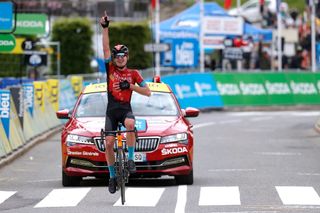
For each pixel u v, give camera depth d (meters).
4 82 73.50
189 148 34.03
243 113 87.31
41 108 62.50
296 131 65.38
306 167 41.16
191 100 87.56
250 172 38.97
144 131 33.53
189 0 145.12
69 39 100.50
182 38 99.56
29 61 77.56
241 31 102.75
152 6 95.75
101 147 33.53
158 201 30.00
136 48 101.06
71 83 77.81
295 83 95.62
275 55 108.50
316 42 106.69
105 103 36.03
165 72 95.62
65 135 34.38
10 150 46.06
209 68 103.25
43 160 45.50
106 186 34.50
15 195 32.12
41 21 72.31
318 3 105.62
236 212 27.39
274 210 27.77
